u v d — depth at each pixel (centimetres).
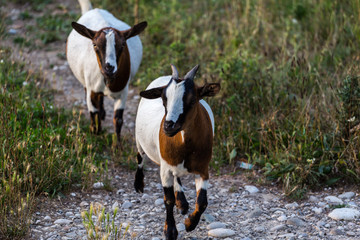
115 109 1285
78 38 1330
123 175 1180
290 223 939
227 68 1477
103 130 1370
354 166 1101
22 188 1018
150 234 906
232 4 2150
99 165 1192
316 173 1088
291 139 1168
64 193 1052
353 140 1121
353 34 1689
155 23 2030
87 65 1245
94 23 1341
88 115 1496
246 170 1188
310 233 902
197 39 1886
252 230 921
